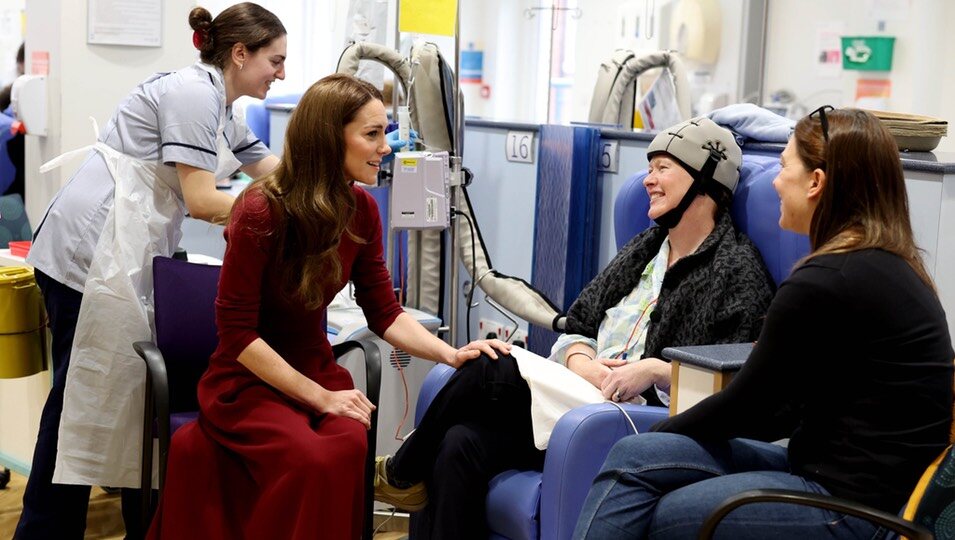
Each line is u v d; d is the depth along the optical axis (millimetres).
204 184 2865
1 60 6328
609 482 2168
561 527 2375
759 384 2045
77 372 2863
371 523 2648
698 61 5461
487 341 2652
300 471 2340
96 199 2893
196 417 2703
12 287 3133
